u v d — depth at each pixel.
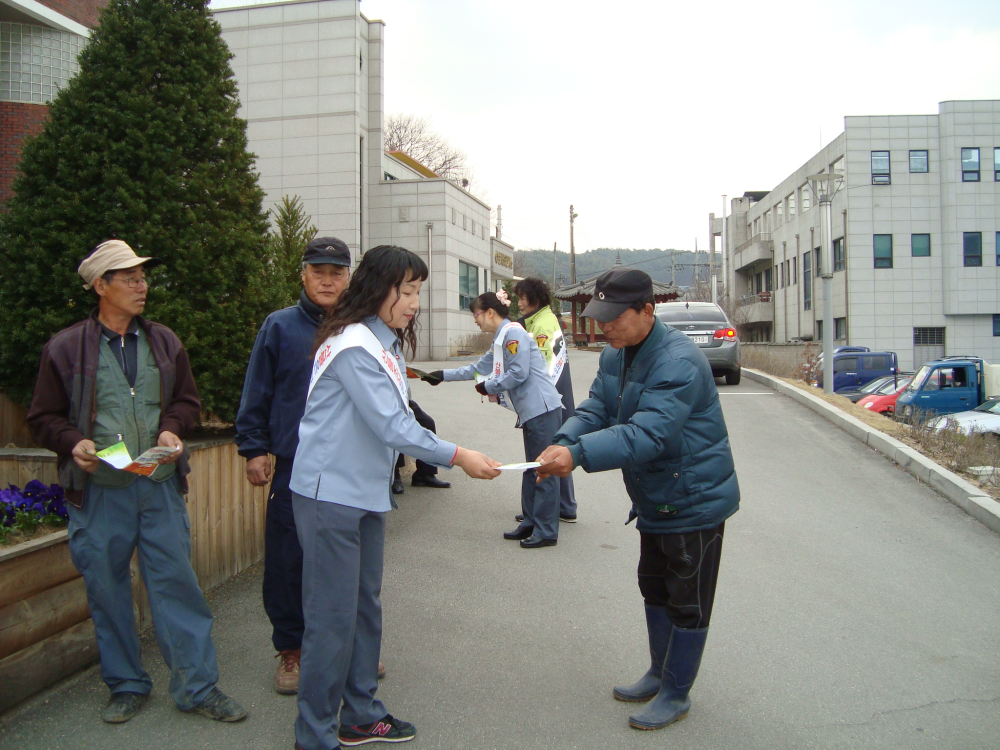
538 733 3.23
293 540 3.59
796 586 4.96
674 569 3.25
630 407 3.24
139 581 4.11
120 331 3.32
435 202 28.17
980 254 37.19
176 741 3.13
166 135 4.85
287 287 5.62
